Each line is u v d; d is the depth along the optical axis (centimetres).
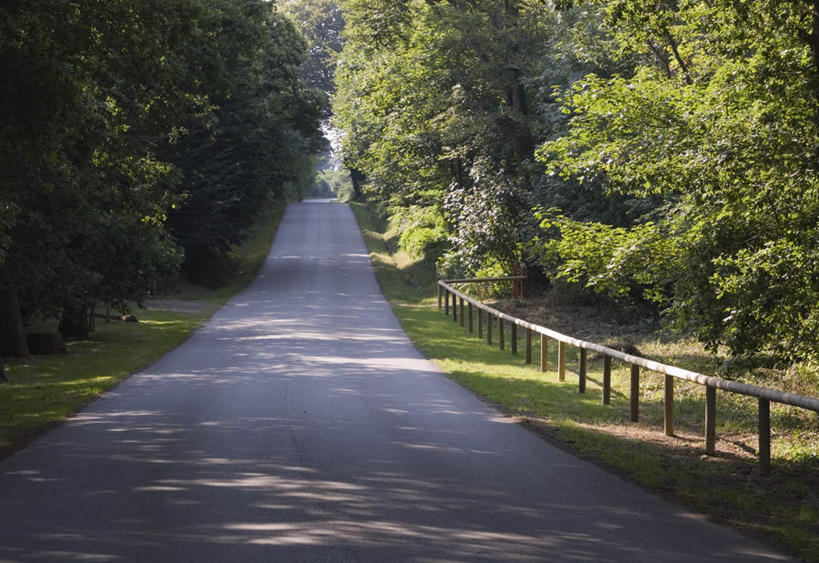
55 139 1493
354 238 7250
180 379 1825
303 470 931
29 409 1451
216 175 5216
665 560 637
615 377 1905
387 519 739
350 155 6519
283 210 9381
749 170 1167
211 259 5472
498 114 3756
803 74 1159
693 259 1303
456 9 3838
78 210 2205
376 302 4078
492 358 2244
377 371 1920
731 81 1287
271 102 5506
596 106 1438
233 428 1207
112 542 676
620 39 1627
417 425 1239
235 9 2659
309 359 2155
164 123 1753
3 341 2509
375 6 4238
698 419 1414
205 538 684
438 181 4938
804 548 673
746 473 991
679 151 1261
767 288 1117
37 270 2377
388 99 4278
